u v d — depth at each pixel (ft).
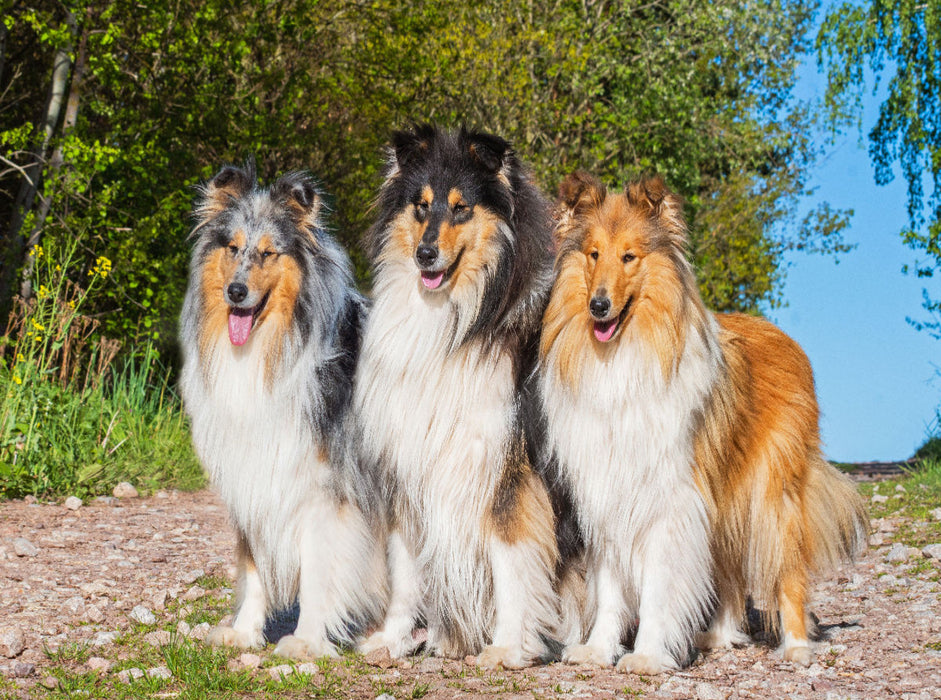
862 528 21.15
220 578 26.78
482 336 18.89
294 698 16.65
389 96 77.10
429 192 19.13
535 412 19.20
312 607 19.40
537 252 19.81
